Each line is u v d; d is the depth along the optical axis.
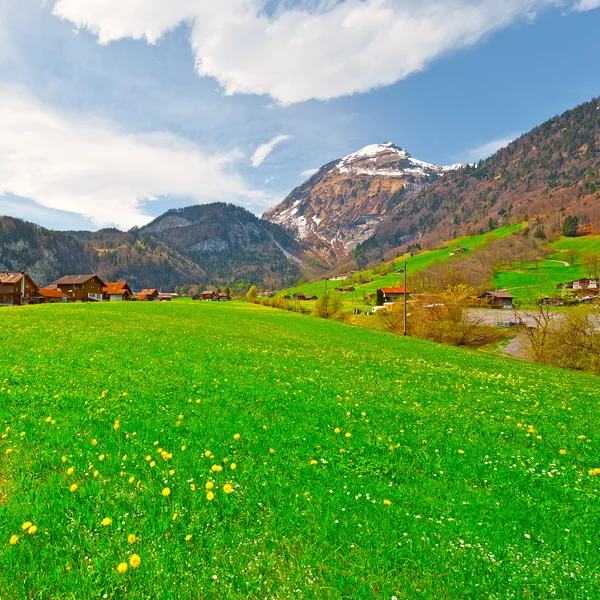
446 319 64.31
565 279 152.00
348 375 17.97
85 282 142.62
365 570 4.31
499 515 5.64
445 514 5.57
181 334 30.75
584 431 10.36
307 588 4.02
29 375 12.77
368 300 173.25
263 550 4.61
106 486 5.91
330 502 5.72
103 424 8.70
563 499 6.25
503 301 119.19
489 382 19.27
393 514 5.49
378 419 10.41
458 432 9.60
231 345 26.05
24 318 33.53
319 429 9.30
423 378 19.06
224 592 3.92
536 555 4.71
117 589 3.90
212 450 7.57
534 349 49.12
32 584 3.90
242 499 5.70
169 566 4.24
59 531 4.72
